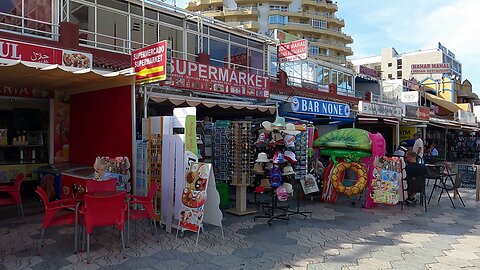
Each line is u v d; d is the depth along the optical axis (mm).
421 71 39656
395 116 17719
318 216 8133
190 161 6379
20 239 6035
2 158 9836
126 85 7746
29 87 9133
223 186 8586
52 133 9594
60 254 5340
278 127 7566
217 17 77875
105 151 8359
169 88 8992
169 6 13070
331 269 4926
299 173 8320
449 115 32719
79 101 9273
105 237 6199
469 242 6262
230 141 8266
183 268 4875
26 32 10109
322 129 19438
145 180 7316
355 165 9297
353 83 28047
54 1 10625
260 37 18016
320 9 83812
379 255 5527
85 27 11953
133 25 13391
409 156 9562
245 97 11117
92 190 6188
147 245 5801
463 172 12531
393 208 9102
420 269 4969
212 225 7055
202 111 13023
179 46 14938
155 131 7043
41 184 8906
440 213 8609
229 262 5125
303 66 23406
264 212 8336
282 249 5742
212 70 9898
